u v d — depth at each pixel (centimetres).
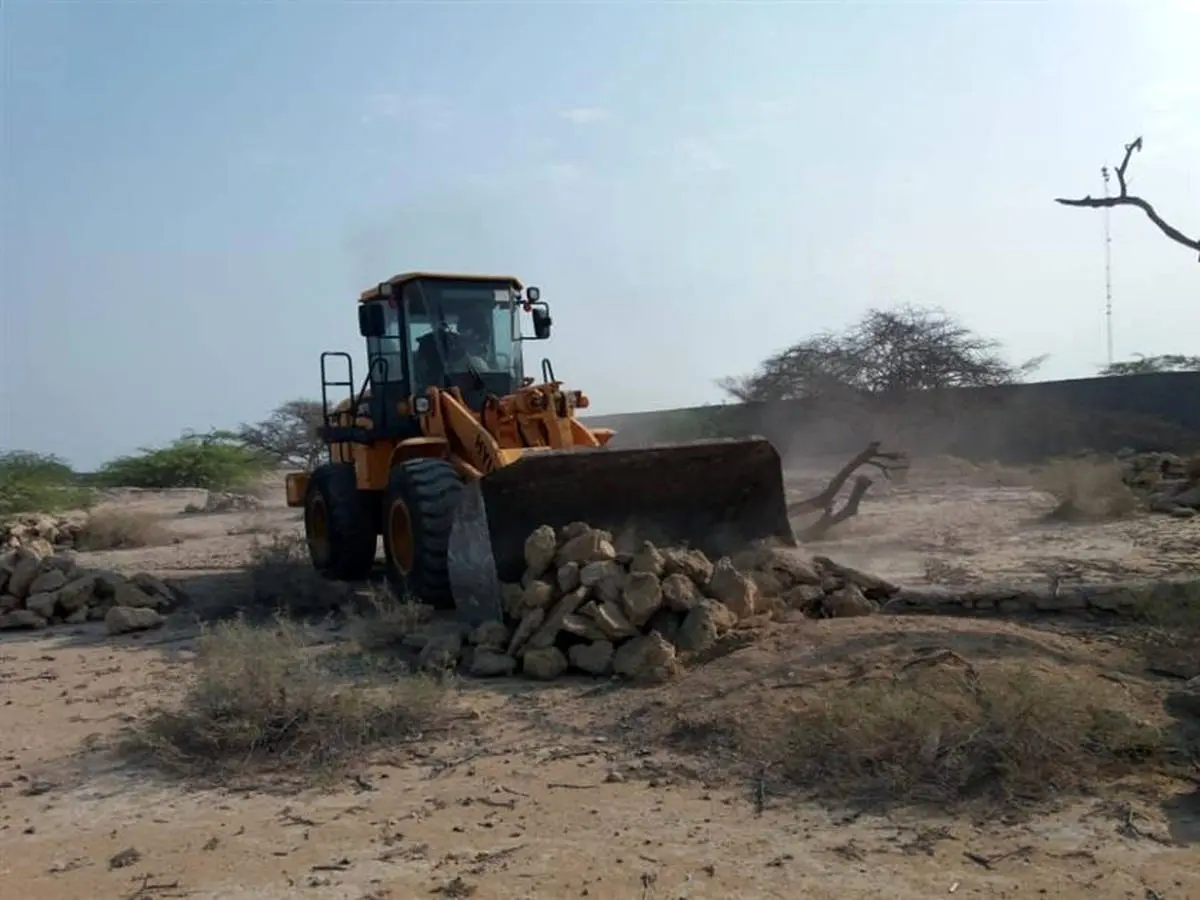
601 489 895
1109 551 1164
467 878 450
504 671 771
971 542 1291
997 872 435
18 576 1128
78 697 787
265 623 1009
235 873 470
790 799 521
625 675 730
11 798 582
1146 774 523
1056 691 559
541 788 555
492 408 1069
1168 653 692
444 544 966
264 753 626
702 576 799
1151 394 2562
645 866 455
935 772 527
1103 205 802
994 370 2684
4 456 2727
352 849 489
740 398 2953
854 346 2727
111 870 479
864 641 698
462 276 1164
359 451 1217
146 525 2014
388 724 652
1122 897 409
